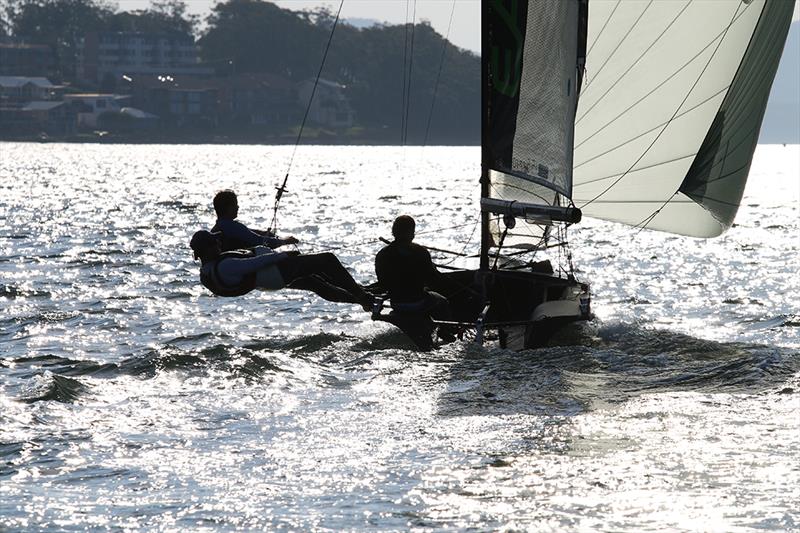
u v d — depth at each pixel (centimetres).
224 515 2545
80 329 5756
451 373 4159
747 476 2755
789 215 16425
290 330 5688
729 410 3475
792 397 3650
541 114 4378
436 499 2639
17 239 12206
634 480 2745
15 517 2541
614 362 4316
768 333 5416
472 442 3148
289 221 15700
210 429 3366
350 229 14100
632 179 5416
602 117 5384
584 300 4603
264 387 3978
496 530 2412
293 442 3198
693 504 2548
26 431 3338
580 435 3197
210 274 4112
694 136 5312
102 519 2527
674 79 5284
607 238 12500
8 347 5172
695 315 6159
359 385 3988
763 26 5169
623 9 5259
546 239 5075
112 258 9950
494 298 4975
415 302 4491
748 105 5334
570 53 4225
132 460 3030
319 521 2495
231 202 4238
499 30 4466
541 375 4088
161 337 5478
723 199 5409
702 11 5191
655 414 3431
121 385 4047
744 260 9619
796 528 2369
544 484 2731
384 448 3108
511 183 4662
